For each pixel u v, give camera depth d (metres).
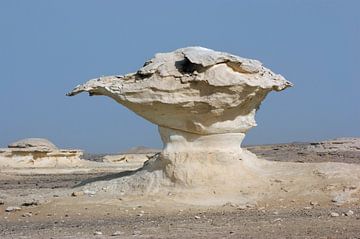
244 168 21.39
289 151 53.31
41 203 20.91
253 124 22.05
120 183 22.02
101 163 54.00
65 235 14.82
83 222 17.50
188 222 16.38
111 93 21.80
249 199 19.69
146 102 21.28
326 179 20.66
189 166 20.97
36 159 49.88
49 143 54.41
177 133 21.53
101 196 21.25
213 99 20.72
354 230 14.17
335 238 13.18
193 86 20.88
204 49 21.56
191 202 19.69
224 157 21.23
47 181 34.78
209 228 15.17
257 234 13.98
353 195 19.50
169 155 21.36
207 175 20.81
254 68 21.52
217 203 19.47
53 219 18.48
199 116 21.11
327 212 17.44
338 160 38.72
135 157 60.91
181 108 20.95
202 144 21.41
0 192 25.89
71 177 38.19
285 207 18.72
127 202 20.16
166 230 15.09
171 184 20.91
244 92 20.98
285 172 21.53
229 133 21.61
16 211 20.06
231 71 21.19
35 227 16.80
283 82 22.23
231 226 15.36
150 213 18.64
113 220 17.64
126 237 14.13
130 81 21.95
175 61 21.42
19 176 39.59
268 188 20.33
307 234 13.80
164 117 21.45
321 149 51.62
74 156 52.28
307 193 19.78
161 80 21.12
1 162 47.88
